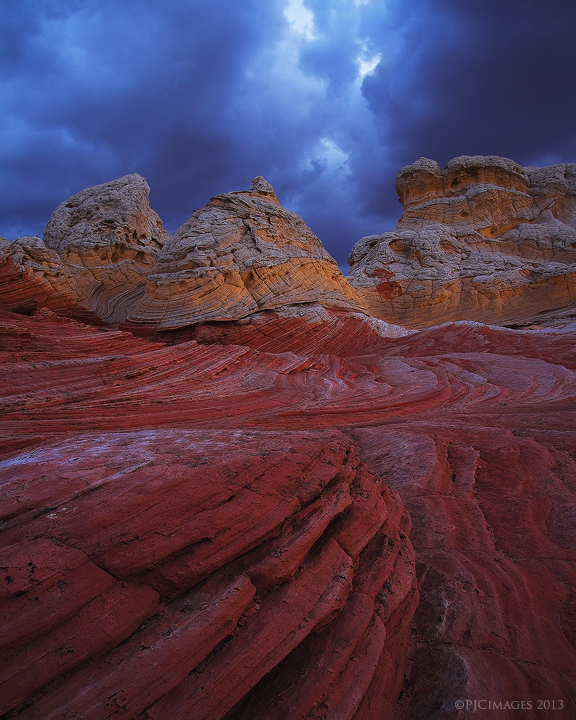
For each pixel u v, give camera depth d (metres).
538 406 14.05
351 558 4.18
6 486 3.63
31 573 2.76
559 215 51.06
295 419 13.15
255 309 31.27
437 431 10.62
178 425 11.38
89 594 2.83
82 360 14.35
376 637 3.52
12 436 6.96
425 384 18.30
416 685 3.61
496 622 4.13
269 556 3.62
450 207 49.75
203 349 19.69
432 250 45.88
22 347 15.36
